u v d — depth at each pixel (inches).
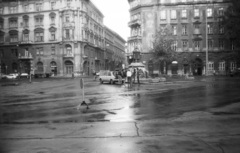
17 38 2807.6
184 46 2353.6
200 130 279.4
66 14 2600.9
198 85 1023.6
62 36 2618.1
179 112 399.9
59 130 295.1
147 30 2389.3
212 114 372.8
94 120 352.2
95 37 3211.1
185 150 211.9
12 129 305.9
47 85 1294.3
